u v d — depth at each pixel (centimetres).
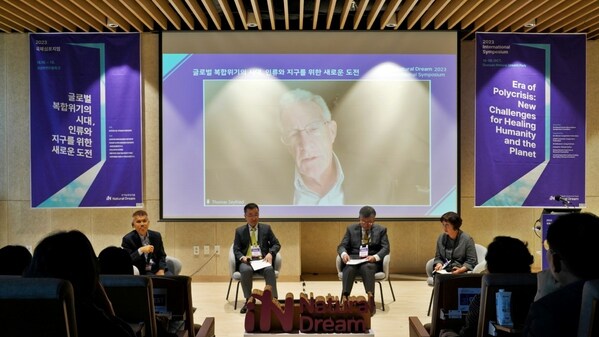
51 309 150
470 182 685
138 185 650
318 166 650
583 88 640
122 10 580
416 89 647
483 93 637
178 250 669
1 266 268
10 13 582
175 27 652
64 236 177
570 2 548
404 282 673
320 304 363
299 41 645
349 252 566
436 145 648
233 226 669
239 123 649
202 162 648
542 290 176
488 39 634
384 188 650
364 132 650
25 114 666
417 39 645
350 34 645
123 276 236
